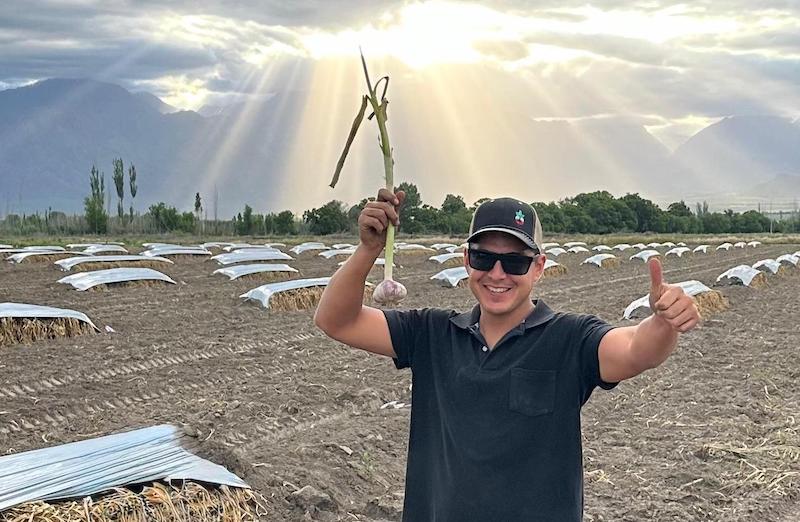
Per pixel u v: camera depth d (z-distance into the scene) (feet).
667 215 265.34
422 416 9.78
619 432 27.35
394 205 9.27
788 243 191.62
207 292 60.13
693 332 46.75
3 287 60.54
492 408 9.05
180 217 187.73
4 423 25.98
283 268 72.38
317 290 55.52
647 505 20.83
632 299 64.18
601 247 140.26
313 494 19.70
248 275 70.18
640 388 33.53
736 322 51.90
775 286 76.07
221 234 188.55
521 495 8.87
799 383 35.09
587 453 25.26
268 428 26.04
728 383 34.40
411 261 100.22
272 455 23.11
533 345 9.18
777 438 26.78
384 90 9.24
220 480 17.04
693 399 31.86
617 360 8.64
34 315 39.70
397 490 21.88
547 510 8.86
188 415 27.12
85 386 30.99
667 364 37.93
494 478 8.92
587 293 70.69
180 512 15.76
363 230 9.32
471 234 9.17
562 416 8.99
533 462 8.92
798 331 47.93
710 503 21.20
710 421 28.76
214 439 24.03
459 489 9.02
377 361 37.68
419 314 10.06
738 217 290.56
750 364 38.37
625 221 252.21
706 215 286.87
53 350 37.29
